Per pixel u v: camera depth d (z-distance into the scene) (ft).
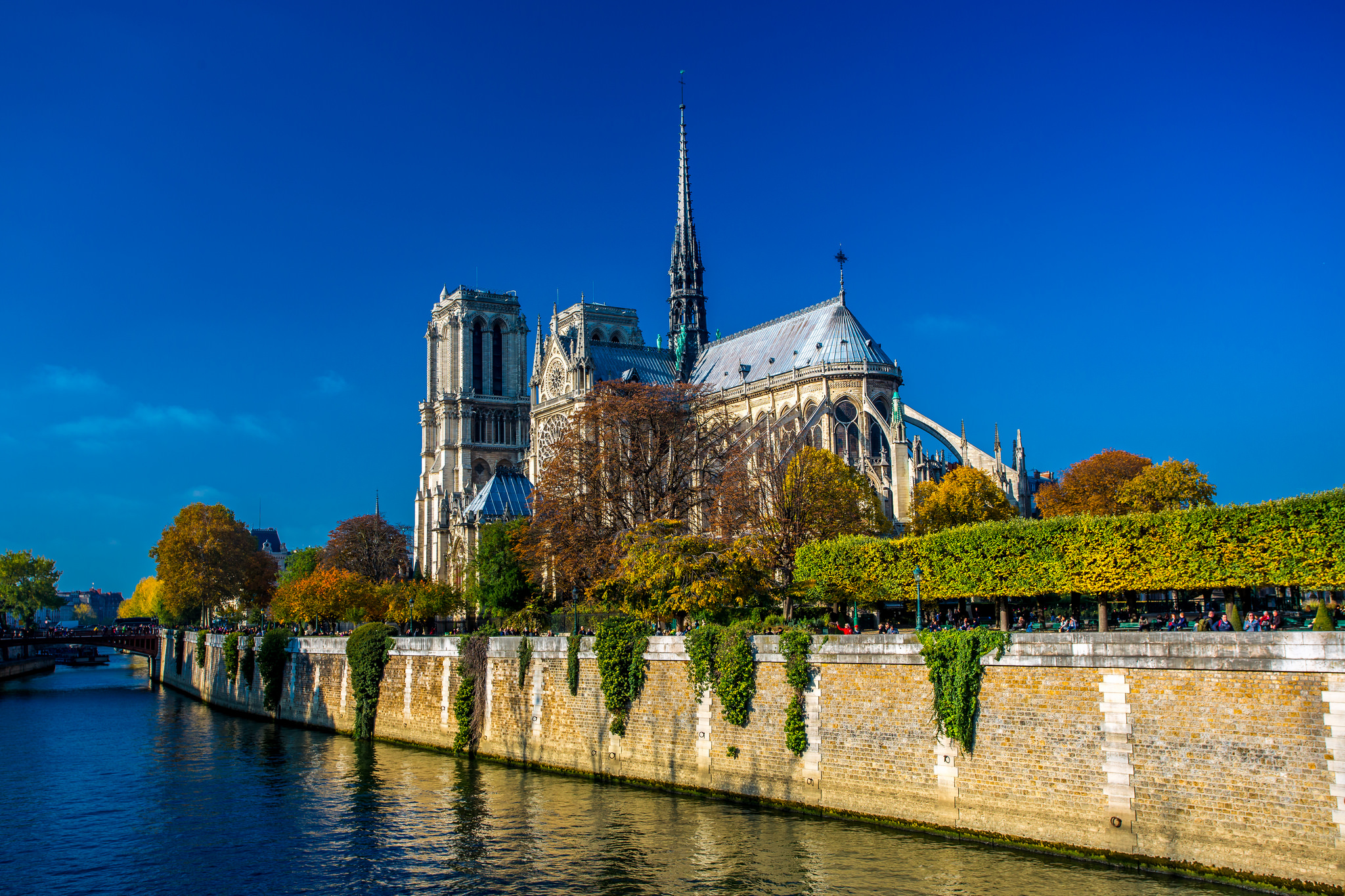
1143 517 191.21
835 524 305.12
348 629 482.28
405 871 169.68
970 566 215.72
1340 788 132.98
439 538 633.20
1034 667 159.53
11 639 560.61
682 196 616.80
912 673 172.96
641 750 214.28
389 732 286.87
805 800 184.96
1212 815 142.41
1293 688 137.59
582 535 322.96
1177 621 197.77
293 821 201.77
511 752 245.65
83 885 168.96
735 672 196.13
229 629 505.66
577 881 160.86
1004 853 157.48
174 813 211.00
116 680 551.18
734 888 152.87
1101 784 151.74
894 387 479.00
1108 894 139.54
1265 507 177.68
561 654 235.61
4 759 272.31
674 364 601.21
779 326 538.06
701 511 354.54
